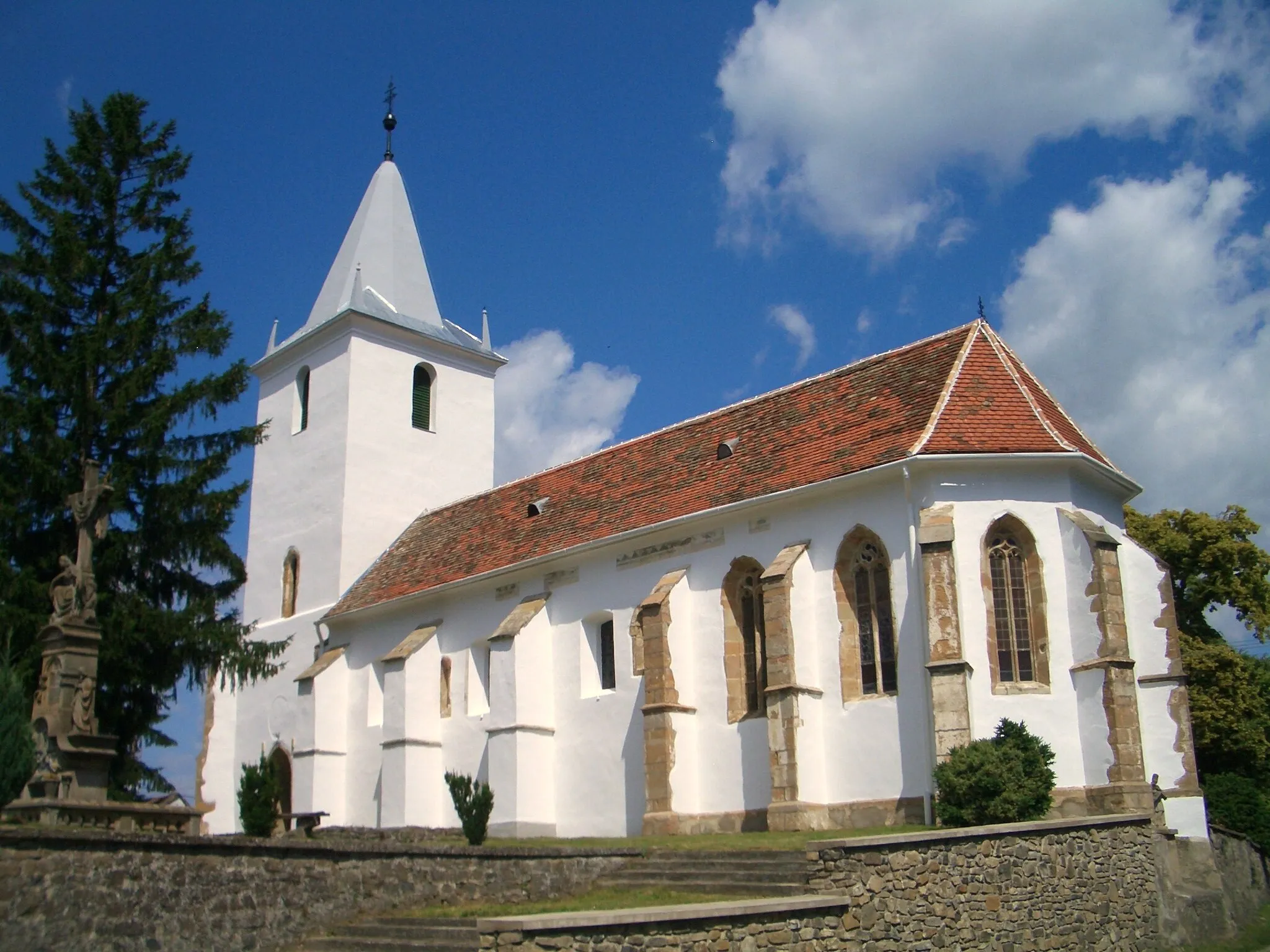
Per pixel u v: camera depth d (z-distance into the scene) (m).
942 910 20.66
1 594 30.44
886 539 29.70
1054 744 28.05
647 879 23.48
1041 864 22.83
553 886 23.53
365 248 53.25
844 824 29.09
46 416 31.89
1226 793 34.75
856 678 29.92
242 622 51.94
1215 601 44.81
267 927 19.80
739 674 32.31
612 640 36.19
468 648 40.56
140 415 33.72
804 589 30.78
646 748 32.34
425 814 39.69
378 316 50.78
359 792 43.31
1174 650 30.23
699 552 33.78
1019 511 29.38
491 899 22.70
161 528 34.16
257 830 28.11
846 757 29.45
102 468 33.53
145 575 34.88
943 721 27.25
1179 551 44.56
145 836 18.56
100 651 31.47
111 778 33.19
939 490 29.20
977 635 28.42
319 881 20.69
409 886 21.84
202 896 19.09
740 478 34.25
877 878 19.91
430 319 53.47
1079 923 23.19
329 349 51.31
